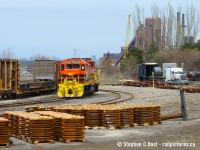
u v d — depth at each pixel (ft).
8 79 137.18
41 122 54.60
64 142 54.95
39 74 174.40
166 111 95.25
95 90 161.07
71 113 68.69
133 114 71.31
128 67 340.80
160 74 249.75
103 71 352.28
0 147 51.62
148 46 373.61
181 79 228.02
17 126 59.47
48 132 54.75
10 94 138.51
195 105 108.27
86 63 140.97
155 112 73.41
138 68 266.16
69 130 54.85
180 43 373.61
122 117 69.21
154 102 116.78
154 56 355.15
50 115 58.65
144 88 193.67
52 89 169.78
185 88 164.96
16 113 61.46
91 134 62.03
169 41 376.48
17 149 50.29
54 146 52.29
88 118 68.13
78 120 55.26
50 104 110.93
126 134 61.82
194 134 58.90
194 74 282.36
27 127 55.72
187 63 342.23
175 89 181.47
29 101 119.44
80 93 135.64
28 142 55.42
